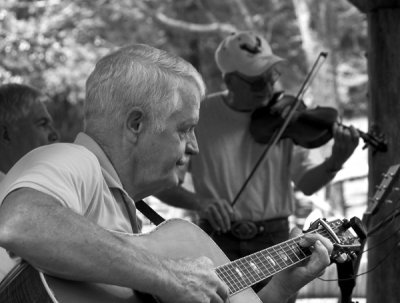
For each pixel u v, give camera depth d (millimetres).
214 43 18016
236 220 4938
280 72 5129
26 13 15281
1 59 13875
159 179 2883
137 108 2797
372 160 4520
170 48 17203
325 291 7301
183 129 2867
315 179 5039
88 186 2686
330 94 14719
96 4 15852
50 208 2439
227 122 5082
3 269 2752
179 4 17547
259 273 2936
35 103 4422
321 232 3146
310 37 14953
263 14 17781
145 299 2639
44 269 2459
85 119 2887
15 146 4379
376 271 4355
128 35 16516
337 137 4828
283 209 5035
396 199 4219
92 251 2449
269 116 5098
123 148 2826
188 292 2604
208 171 5059
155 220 3463
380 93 4484
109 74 2809
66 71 14062
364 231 3154
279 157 5059
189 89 2857
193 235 2943
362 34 18578
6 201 2473
